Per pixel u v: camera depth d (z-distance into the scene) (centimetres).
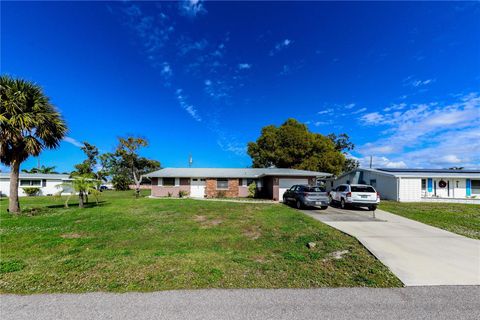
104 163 3450
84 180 1591
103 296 371
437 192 2291
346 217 1241
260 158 3584
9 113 1202
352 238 782
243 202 1941
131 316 319
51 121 1289
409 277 466
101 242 781
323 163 3078
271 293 389
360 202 1519
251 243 766
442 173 2308
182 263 516
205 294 381
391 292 400
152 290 392
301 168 3092
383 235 822
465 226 1022
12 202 1283
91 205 1689
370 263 545
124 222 1074
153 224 1041
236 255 602
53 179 3406
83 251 671
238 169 2942
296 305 352
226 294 382
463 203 1933
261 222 1070
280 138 3284
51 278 435
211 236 852
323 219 1177
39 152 1295
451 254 614
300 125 3350
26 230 927
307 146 3156
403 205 1791
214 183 2673
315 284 428
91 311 330
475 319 323
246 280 438
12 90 1212
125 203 1777
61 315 320
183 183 2695
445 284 435
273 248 705
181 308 339
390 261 560
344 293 394
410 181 2127
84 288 398
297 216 1218
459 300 375
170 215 1255
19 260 545
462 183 2312
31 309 334
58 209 1466
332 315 327
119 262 521
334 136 4178
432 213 1391
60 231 913
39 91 1290
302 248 695
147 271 469
